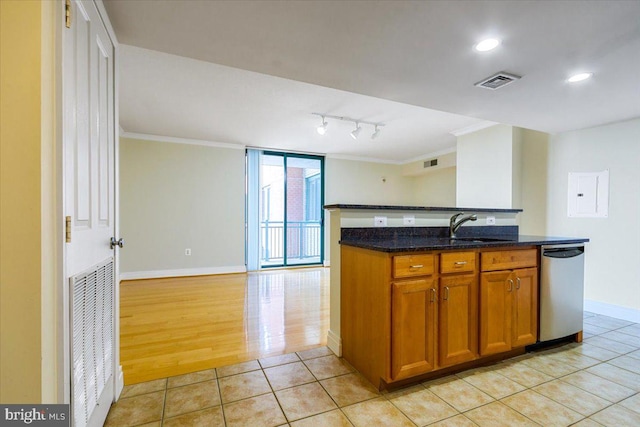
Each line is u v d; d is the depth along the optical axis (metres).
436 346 1.87
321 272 5.54
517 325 2.18
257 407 1.62
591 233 3.25
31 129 0.86
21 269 0.86
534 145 3.71
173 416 1.54
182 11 1.42
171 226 4.91
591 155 3.25
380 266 1.78
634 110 2.72
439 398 1.72
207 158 5.13
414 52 1.79
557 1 1.34
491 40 1.66
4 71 0.85
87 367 1.20
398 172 6.95
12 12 0.86
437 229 2.68
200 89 2.95
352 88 2.32
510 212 3.15
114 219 1.60
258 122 4.05
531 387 1.83
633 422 1.52
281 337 2.60
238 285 4.48
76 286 1.07
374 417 1.55
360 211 2.31
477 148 4.14
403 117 3.83
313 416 1.55
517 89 2.29
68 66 1.01
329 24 1.53
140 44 1.71
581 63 1.90
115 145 1.61
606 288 3.15
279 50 1.78
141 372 1.99
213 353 2.28
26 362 0.86
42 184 0.88
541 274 2.29
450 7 1.39
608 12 1.41
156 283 4.53
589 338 2.58
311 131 4.49
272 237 6.08
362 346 1.97
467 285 1.97
